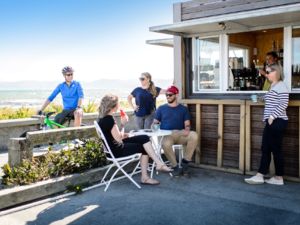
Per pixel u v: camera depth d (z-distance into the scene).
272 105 4.84
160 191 4.77
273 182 5.05
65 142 5.75
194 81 6.20
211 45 5.98
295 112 5.13
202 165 5.99
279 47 6.43
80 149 5.35
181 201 4.38
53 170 4.79
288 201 4.36
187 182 5.17
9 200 4.12
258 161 5.48
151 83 6.52
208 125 5.96
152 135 5.12
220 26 5.41
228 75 5.86
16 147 4.68
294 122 5.14
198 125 6.01
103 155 5.41
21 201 4.23
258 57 6.72
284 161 5.28
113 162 5.05
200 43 6.11
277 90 4.81
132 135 5.20
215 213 3.99
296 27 5.17
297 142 5.14
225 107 5.75
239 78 6.02
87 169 5.18
